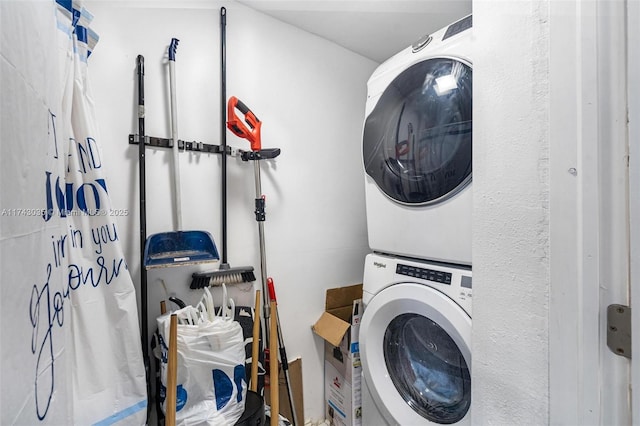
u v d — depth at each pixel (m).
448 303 0.84
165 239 1.08
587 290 0.47
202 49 1.22
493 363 0.64
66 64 0.75
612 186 0.44
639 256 0.42
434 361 1.02
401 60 1.08
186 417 0.86
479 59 0.67
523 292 0.57
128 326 0.83
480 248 0.67
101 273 0.80
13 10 0.43
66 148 0.75
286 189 1.47
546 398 0.53
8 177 0.40
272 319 0.97
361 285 1.70
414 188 0.99
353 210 1.71
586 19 0.46
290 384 1.33
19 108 0.44
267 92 1.40
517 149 0.58
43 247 0.52
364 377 1.16
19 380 0.41
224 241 1.24
